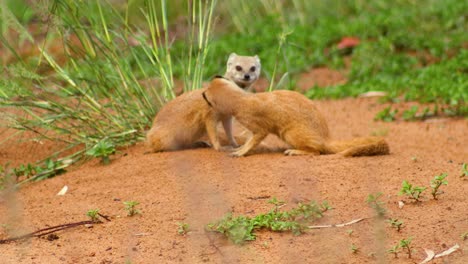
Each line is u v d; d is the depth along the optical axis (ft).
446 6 69.56
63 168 39.27
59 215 31.83
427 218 28.53
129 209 30.91
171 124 39.34
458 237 26.81
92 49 42.60
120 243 28.17
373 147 36.88
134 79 42.29
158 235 28.63
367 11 73.41
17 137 44.70
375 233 27.50
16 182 38.45
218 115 38.73
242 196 31.81
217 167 35.86
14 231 30.22
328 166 34.88
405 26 66.90
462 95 51.29
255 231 28.25
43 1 40.70
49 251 27.73
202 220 29.63
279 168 34.94
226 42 65.46
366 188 32.01
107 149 39.14
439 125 47.75
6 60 47.42
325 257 25.81
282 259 25.81
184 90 42.83
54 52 51.49
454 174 33.71
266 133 37.65
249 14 71.41
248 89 45.34
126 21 42.98
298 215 29.07
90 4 44.55
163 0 42.98
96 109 41.55
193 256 26.61
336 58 63.46
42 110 44.55
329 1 75.31
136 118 42.19
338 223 28.60
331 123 49.60
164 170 36.11
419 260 25.35
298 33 68.13
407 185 30.12
